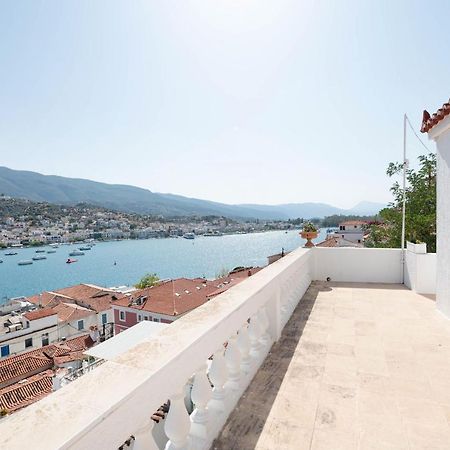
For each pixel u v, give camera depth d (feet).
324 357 12.25
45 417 3.52
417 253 23.02
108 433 3.75
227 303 8.95
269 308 13.55
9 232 557.74
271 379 10.50
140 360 5.16
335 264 27.07
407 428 8.02
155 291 113.19
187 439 6.29
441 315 17.44
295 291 19.42
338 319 16.92
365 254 26.55
